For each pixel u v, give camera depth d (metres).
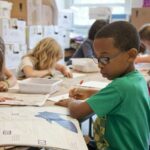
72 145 0.72
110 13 4.03
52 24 3.92
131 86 0.93
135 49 0.96
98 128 1.04
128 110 0.92
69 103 1.07
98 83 1.69
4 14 3.05
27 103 1.11
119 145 0.93
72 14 4.26
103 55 0.95
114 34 0.93
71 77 1.95
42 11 3.68
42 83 1.44
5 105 1.07
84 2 4.97
